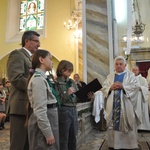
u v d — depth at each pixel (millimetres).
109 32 6234
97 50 6246
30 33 2316
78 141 3924
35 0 12891
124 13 7922
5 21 12844
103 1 6453
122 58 3941
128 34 6539
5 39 12625
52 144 1727
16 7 13273
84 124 4473
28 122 1831
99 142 4289
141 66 10773
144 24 10406
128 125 3584
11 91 2215
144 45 11047
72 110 2621
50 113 1829
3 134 5629
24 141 2100
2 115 6379
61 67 2627
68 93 2521
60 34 11445
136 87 3736
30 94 1787
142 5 11398
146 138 4715
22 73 2086
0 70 12945
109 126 3744
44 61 1919
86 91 2756
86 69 6227
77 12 10719
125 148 3621
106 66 6129
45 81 1813
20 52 2207
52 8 11938
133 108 3691
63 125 2516
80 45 10750
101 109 5484
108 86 3916
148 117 5551
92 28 6383
